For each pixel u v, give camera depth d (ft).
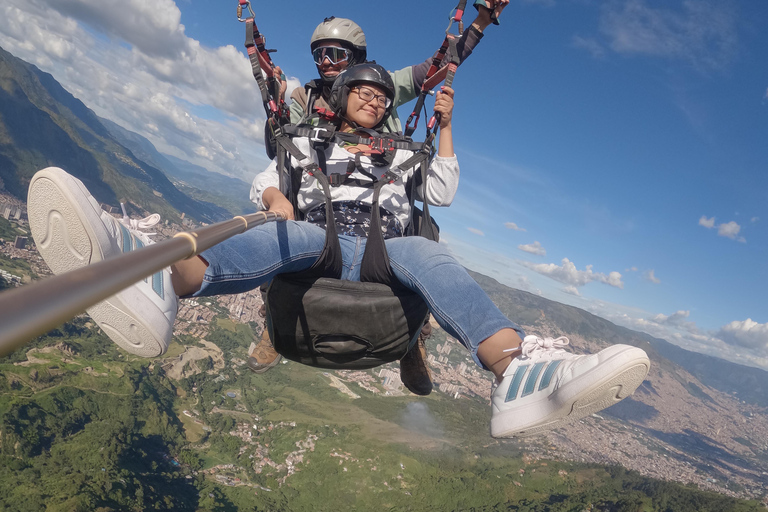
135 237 7.98
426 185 10.10
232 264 7.41
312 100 12.29
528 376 7.19
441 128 9.92
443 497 387.55
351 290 8.58
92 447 309.63
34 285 1.53
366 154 9.71
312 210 9.66
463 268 8.18
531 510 394.11
